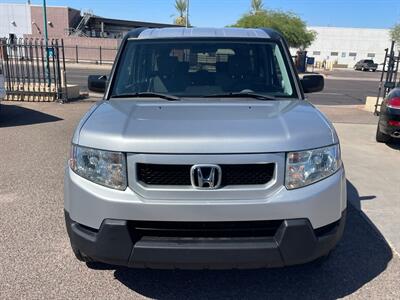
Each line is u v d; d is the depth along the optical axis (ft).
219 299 10.40
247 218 8.82
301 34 168.96
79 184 9.32
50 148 24.76
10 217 14.84
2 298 10.27
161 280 11.13
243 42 13.38
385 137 27.22
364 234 13.89
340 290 10.78
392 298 10.44
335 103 55.06
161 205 8.74
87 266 11.71
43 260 12.01
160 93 12.42
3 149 24.39
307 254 9.12
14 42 46.96
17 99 45.44
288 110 10.66
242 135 8.97
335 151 9.68
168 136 8.92
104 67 111.86
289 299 10.43
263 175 8.95
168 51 13.21
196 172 8.75
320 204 9.14
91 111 10.95
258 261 8.89
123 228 8.86
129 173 8.91
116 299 10.32
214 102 11.43
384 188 18.58
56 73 45.52
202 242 8.86
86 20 172.24
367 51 236.02
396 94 25.62
